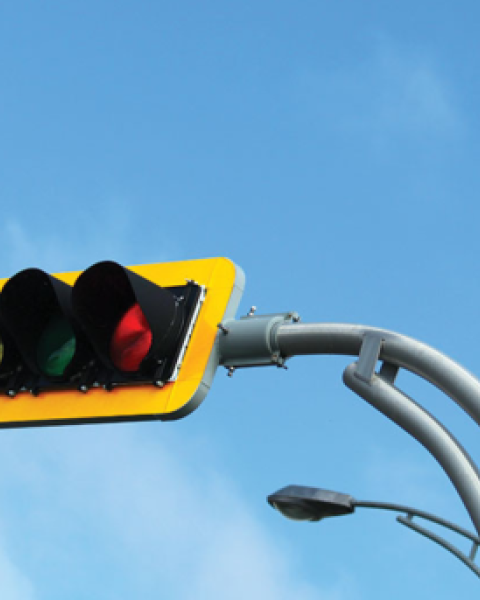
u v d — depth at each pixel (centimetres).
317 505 477
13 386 587
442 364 482
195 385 545
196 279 593
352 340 509
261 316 549
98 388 568
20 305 565
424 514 458
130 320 554
